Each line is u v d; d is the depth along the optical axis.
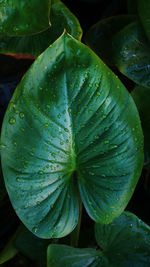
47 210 0.41
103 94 0.38
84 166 0.42
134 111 0.41
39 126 0.38
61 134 0.39
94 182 0.42
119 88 0.39
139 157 0.42
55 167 0.40
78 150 0.41
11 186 0.39
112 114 0.39
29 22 0.43
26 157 0.38
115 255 0.44
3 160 0.38
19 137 0.37
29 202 0.40
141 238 0.45
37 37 0.51
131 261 0.44
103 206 0.43
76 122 0.39
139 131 0.41
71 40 0.36
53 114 0.38
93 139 0.40
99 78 0.38
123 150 0.41
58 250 0.43
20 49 0.52
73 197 0.43
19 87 0.36
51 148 0.39
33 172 0.39
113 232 0.46
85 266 0.43
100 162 0.41
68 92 0.38
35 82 0.37
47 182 0.40
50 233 0.42
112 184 0.42
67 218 0.43
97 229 0.46
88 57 0.37
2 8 0.42
